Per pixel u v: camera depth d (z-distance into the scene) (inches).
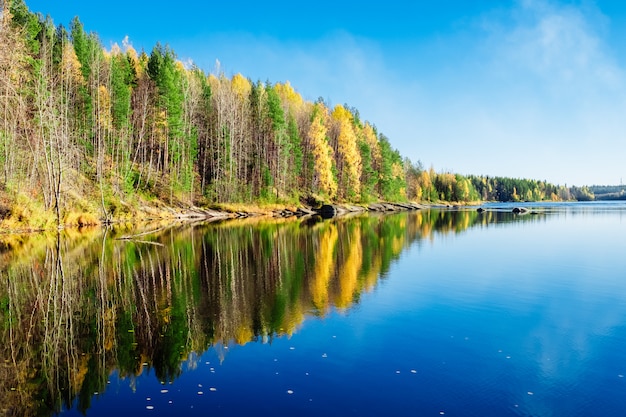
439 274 696.4
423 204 5113.2
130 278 664.4
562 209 3617.1
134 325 438.3
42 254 877.2
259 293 569.6
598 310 492.1
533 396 288.2
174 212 2041.1
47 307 505.4
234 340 394.0
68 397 289.9
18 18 1576.0
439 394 290.8
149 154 2393.0
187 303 519.8
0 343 390.9
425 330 420.5
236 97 2800.2
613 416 263.6
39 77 1440.7
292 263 801.6
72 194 1552.7
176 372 327.0
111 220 1619.1
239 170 2549.2
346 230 1467.8
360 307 502.0
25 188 1320.1
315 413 265.9
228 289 592.4
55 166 1395.2
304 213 2667.3
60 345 384.8
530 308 499.8
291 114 3019.2
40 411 271.9
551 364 340.2
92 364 343.9
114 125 2124.8
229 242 1107.3
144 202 1969.7
